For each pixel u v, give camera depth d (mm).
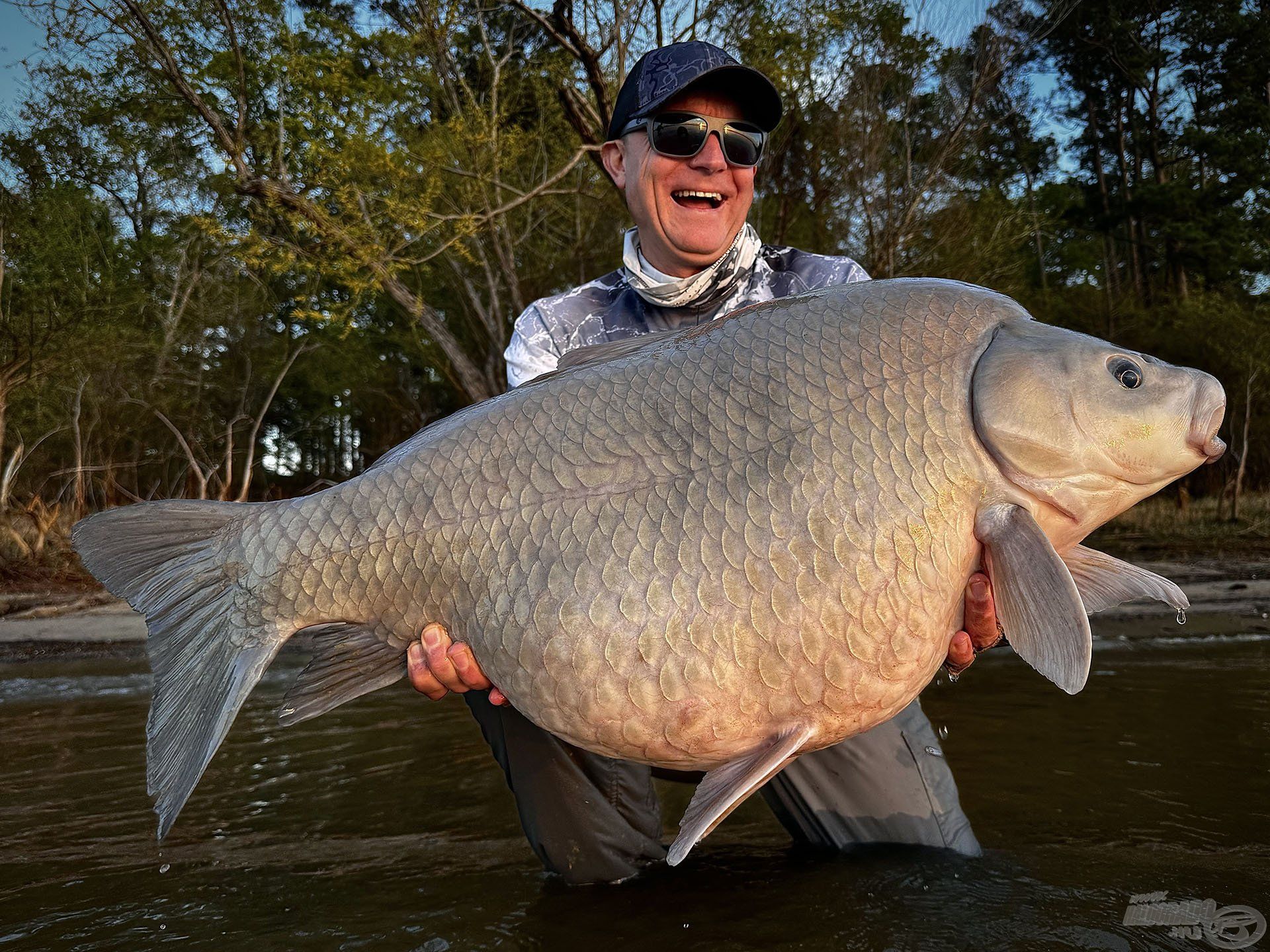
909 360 1934
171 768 2033
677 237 2912
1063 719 3809
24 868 2510
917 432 1888
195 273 19984
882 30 12531
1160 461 1915
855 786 2590
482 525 1966
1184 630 6020
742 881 2381
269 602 2088
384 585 2037
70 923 2152
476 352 20531
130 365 17875
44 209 16469
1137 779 2973
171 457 20219
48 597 8898
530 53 13367
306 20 11984
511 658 1933
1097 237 31703
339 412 25656
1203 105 29406
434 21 11469
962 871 2330
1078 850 2416
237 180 11406
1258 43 27578
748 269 2994
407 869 2494
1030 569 1828
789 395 1909
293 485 28641
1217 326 18328
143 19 11094
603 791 2443
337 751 3729
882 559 1833
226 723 2039
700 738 1861
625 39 10141
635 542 1868
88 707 4711
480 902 2273
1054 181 31484
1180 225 26938
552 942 2023
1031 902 2121
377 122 11969
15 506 13188
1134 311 22156
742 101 2883
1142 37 28875
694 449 1899
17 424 16672
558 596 1888
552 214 15414
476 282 17188
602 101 9883
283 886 2365
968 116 13727
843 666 1832
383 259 11016
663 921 2129
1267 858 2307
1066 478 1908
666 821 2920
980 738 3562
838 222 14438
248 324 22109
